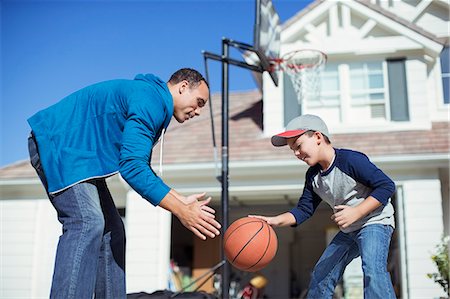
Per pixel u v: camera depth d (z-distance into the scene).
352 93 9.89
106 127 3.19
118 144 3.19
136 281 9.16
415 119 9.58
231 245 3.73
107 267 3.50
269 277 13.49
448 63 10.02
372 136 9.42
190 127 10.86
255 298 10.10
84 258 3.00
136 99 3.13
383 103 9.79
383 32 9.94
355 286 10.23
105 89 3.28
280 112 10.00
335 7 10.04
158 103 3.19
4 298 9.95
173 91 3.41
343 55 9.97
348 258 3.91
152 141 3.16
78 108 3.27
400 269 8.64
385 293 3.39
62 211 3.10
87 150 3.15
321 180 3.83
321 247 14.23
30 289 9.91
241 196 9.88
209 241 11.41
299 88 9.53
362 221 3.65
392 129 9.55
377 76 9.90
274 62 7.56
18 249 10.09
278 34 8.11
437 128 9.43
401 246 8.58
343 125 9.69
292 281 13.93
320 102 9.91
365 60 9.97
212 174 9.30
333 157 3.77
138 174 2.93
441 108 9.82
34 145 3.29
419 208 8.61
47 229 10.18
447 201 8.98
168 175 9.41
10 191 10.34
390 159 8.66
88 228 3.04
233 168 9.15
